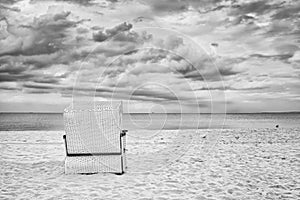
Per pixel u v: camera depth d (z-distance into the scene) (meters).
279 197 3.54
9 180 4.28
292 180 4.18
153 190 3.80
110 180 4.23
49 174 4.58
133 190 3.80
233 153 5.94
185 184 4.04
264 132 8.92
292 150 6.20
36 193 3.72
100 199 3.50
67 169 4.55
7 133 9.24
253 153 5.92
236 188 3.86
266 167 4.86
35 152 6.25
